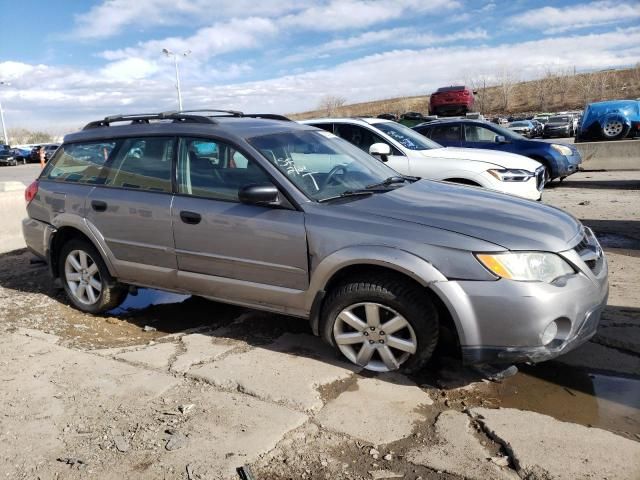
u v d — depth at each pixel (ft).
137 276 15.24
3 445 9.84
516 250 10.71
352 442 9.70
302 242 12.19
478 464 9.03
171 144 14.61
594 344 13.43
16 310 16.92
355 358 12.26
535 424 10.02
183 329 15.57
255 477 8.82
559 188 39.45
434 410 10.69
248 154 13.30
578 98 239.71
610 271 19.02
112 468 9.14
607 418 10.37
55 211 16.71
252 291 13.21
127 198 14.98
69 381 12.07
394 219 11.73
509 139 37.63
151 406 10.97
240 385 11.57
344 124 28.35
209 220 13.44
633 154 46.80
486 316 10.62
